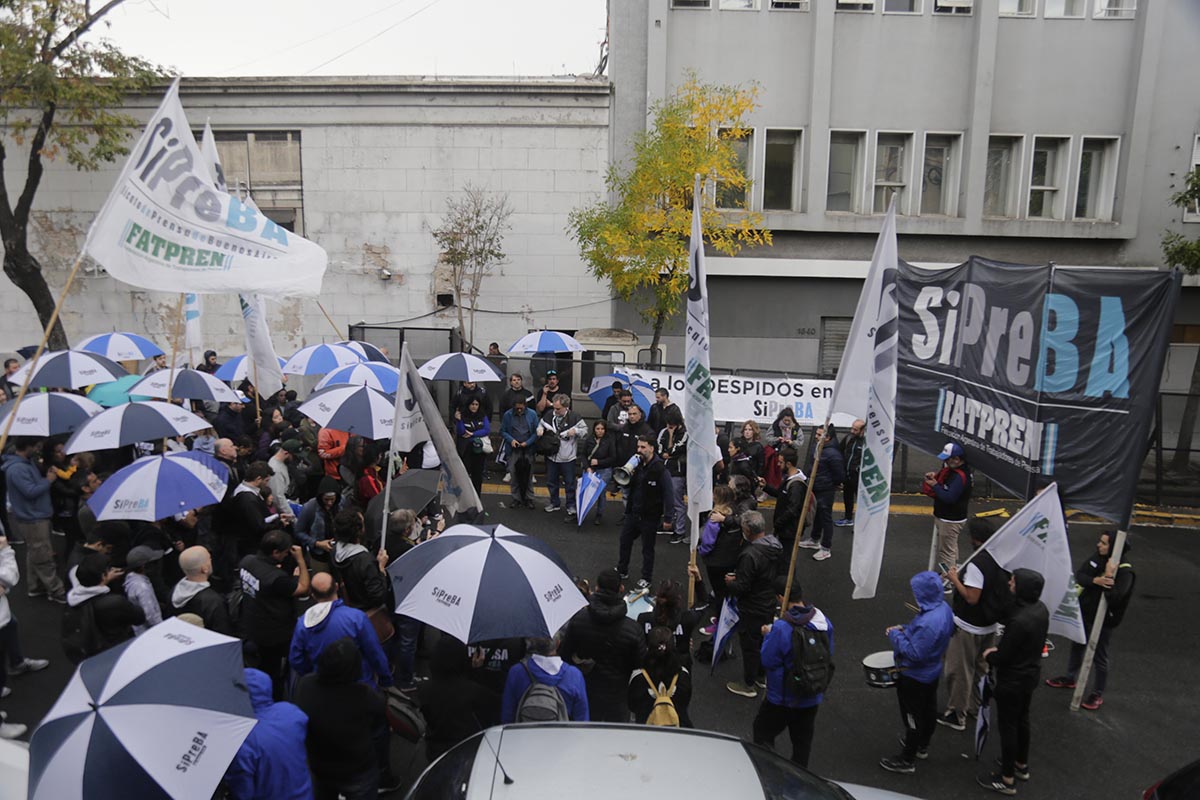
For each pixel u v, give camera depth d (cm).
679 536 1095
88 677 327
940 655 571
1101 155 1869
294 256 738
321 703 432
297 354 1156
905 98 1812
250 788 366
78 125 1584
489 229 1817
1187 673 758
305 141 1820
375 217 1842
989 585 642
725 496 769
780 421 1106
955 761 611
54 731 308
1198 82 1816
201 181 702
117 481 632
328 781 437
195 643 354
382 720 511
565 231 1836
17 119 1755
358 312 1866
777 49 1794
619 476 898
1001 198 1886
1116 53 1814
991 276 810
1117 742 638
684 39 1786
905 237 1856
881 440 687
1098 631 674
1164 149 1841
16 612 797
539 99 1803
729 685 701
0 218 1536
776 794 344
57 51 1481
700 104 1568
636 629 535
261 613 584
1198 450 1458
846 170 1856
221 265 702
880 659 613
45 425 793
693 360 761
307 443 997
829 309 1877
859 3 1786
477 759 352
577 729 383
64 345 1631
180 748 311
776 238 1844
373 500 740
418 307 1859
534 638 464
